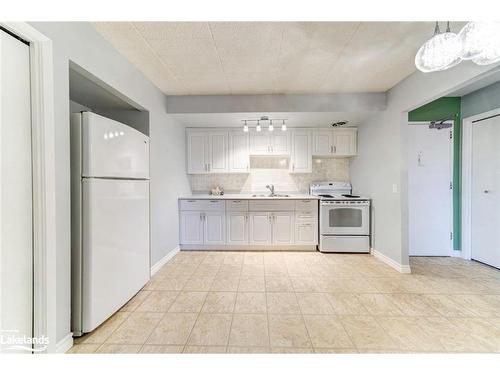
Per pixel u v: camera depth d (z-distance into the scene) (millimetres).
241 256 3719
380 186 3496
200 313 2098
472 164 3447
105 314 1893
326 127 4285
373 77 2850
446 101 3584
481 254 3346
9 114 1322
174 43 2117
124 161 2164
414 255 3689
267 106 3359
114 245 2014
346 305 2223
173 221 3723
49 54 1474
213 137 4293
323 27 1906
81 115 1754
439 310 2131
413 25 1883
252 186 4617
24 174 1394
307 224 3980
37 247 1442
